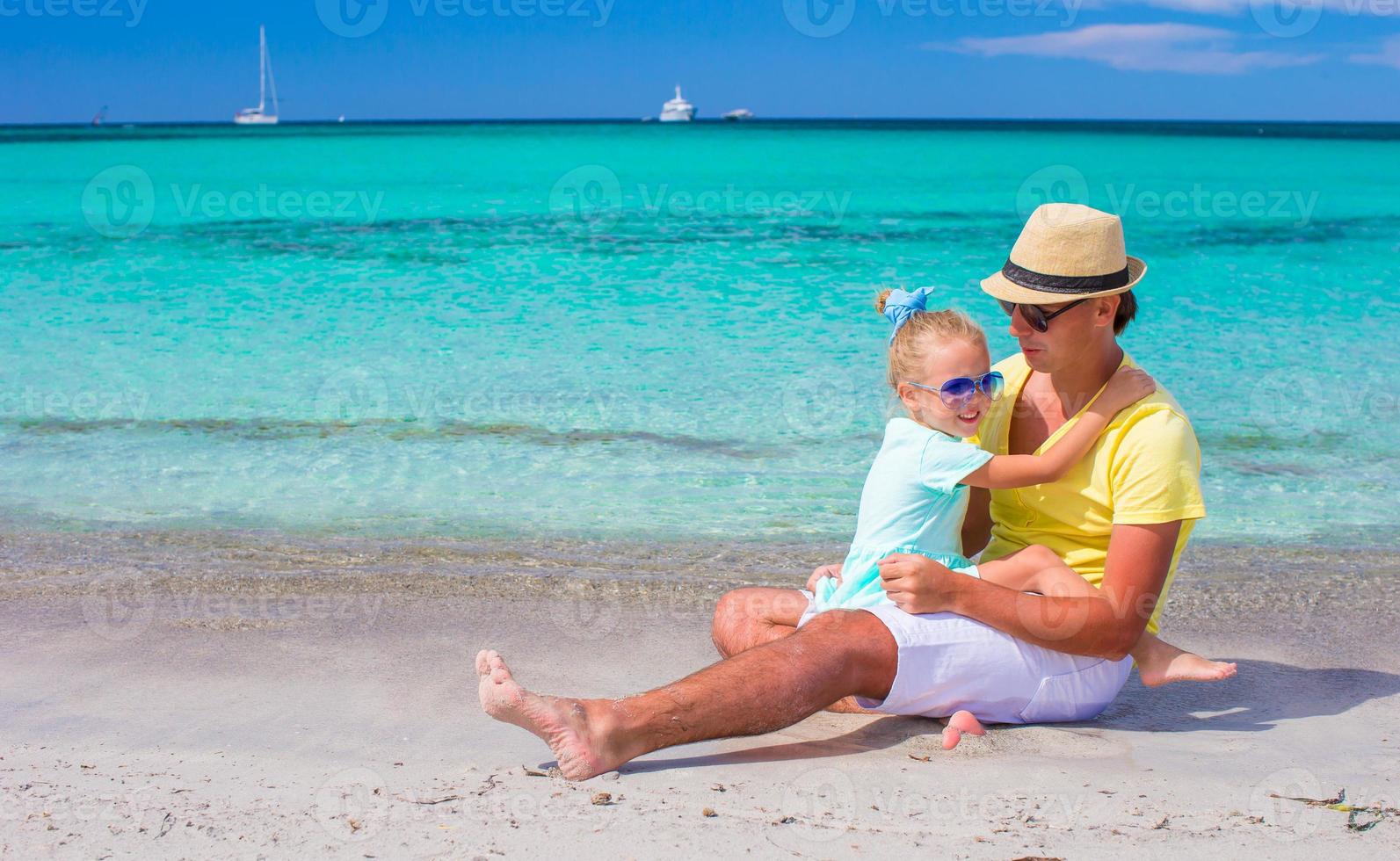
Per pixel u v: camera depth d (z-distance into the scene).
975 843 2.13
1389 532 5.14
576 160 38.50
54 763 2.62
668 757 2.72
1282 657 3.67
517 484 5.89
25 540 4.91
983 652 2.85
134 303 11.63
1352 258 15.12
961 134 82.81
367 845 2.09
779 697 2.62
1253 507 5.55
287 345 9.61
